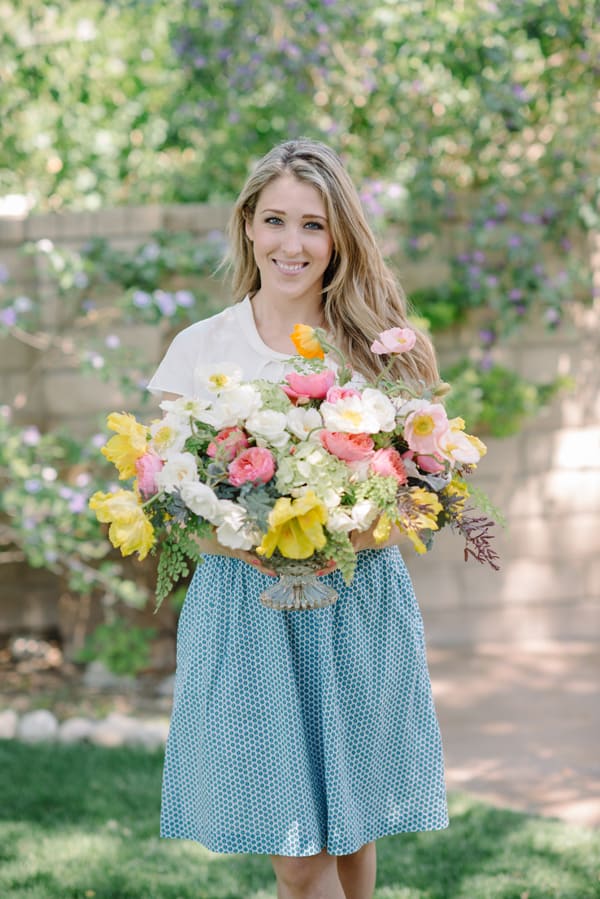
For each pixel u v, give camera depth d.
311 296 2.45
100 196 6.16
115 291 4.90
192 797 2.36
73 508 4.58
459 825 3.39
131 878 3.04
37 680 4.95
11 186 6.03
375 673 2.32
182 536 2.04
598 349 5.53
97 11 6.00
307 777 2.25
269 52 5.36
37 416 4.90
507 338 5.33
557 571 5.57
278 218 2.35
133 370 4.79
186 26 5.48
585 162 5.39
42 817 3.45
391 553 2.38
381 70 5.39
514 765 3.95
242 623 2.27
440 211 5.32
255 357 2.46
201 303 4.94
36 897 2.91
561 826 3.37
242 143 5.63
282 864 2.28
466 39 5.23
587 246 5.45
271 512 1.95
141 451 2.10
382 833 2.37
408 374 2.46
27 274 4.89
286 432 2.05
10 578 5.36
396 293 2.53
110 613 4.96
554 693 4.74
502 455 5.50
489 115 5.38
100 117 6.16
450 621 5.52
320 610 2.25
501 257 5.38
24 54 5.65
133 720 4.38
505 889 2.95
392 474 2.04
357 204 2.39
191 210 5.07
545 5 5.12
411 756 2.39
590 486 5.57
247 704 2.26
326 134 5.43
